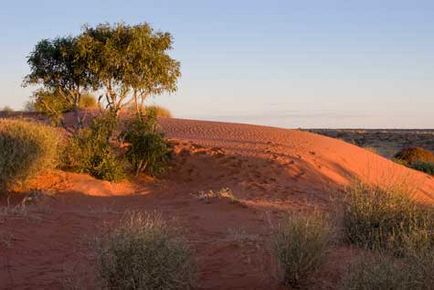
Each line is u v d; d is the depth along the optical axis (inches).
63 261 352.8
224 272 332.2
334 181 811.4
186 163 816.9
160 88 855.1
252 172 785.6
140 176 769.6
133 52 816.9
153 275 286.4
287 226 321.1
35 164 634.2
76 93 877.8
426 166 1235.2
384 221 372.2
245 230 428.1
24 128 649.6
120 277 285.6
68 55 844.0
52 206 568.4
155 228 302.5
